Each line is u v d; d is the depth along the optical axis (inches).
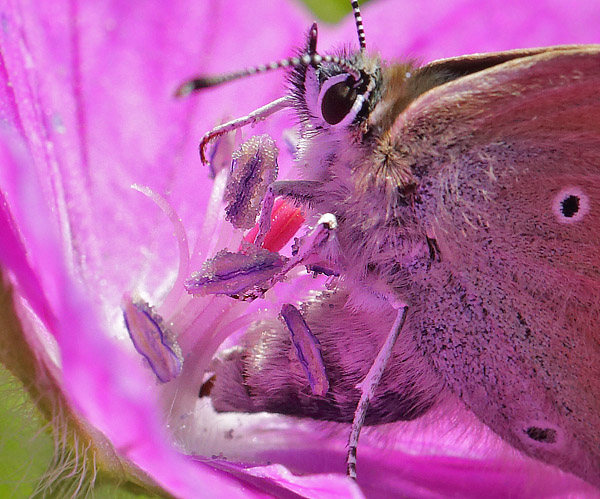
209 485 1.8
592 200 1.9
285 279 2.0
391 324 2.0
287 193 2.0
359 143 2.0
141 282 2.1
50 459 1.9
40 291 1.8
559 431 2.0
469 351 2.0
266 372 2.0
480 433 2.1
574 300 2.0
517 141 1.9
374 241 2.0
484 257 2.0
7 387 1.9
